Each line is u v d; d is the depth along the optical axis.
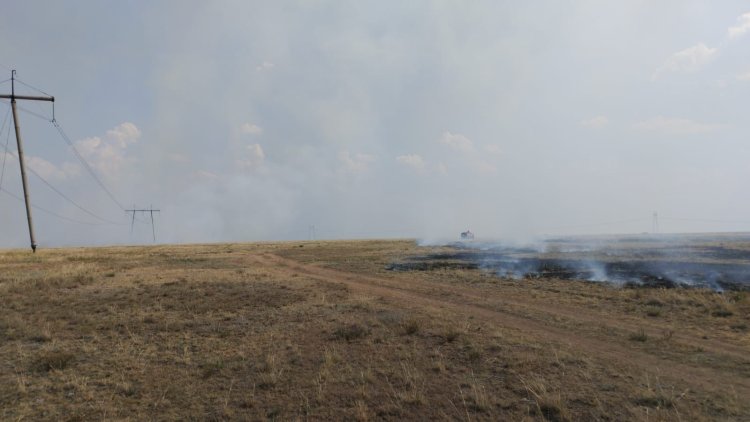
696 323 17.44
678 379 10.68
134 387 10.84
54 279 28.69
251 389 10.70
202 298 22.92
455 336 14.59
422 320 17.25
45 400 10.15
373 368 11.97
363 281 32.91
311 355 13.18
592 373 11.08
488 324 16.75
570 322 17.48
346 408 9.55
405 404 9.65
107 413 9.48
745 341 14.49
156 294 23.83
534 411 9.11
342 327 16.17
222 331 16.06
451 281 32.56
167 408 9.73
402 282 32.12
